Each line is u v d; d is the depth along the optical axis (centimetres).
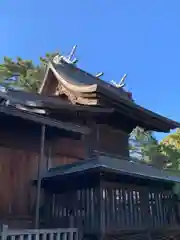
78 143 1159
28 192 934
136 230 867
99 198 796
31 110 854
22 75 2172
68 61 1572
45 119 749
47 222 884
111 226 794
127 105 1162
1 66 2148
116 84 1775
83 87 1135
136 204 904
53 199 909
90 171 792
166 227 980
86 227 795
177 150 2241
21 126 897
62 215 861
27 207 916
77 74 1529
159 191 1014
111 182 848
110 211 810
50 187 934
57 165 1048
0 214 859
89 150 1180
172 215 1028
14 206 895
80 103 1166
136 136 2220
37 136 966
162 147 2219
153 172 1044
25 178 945
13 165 929
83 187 850
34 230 642
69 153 1109
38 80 2136
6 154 920
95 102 1104
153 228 929
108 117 1240
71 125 799
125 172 835
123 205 858
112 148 1286
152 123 1354
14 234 605
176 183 1045
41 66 2225
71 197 866
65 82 1255
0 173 896
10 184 908
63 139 1105
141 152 2178
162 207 999
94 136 1220
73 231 727
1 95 804
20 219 888
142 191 944
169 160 2125
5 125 885
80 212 827
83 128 828
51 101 1008
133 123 1354
